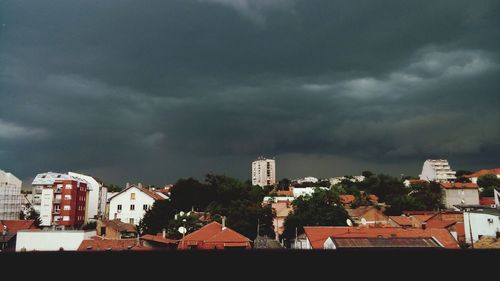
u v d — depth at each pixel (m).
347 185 128.38
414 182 109.88
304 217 61.22
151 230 65.06
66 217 79.62
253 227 61.00
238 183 84.75
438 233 35.75
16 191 86.50
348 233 34.25
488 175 111.31
